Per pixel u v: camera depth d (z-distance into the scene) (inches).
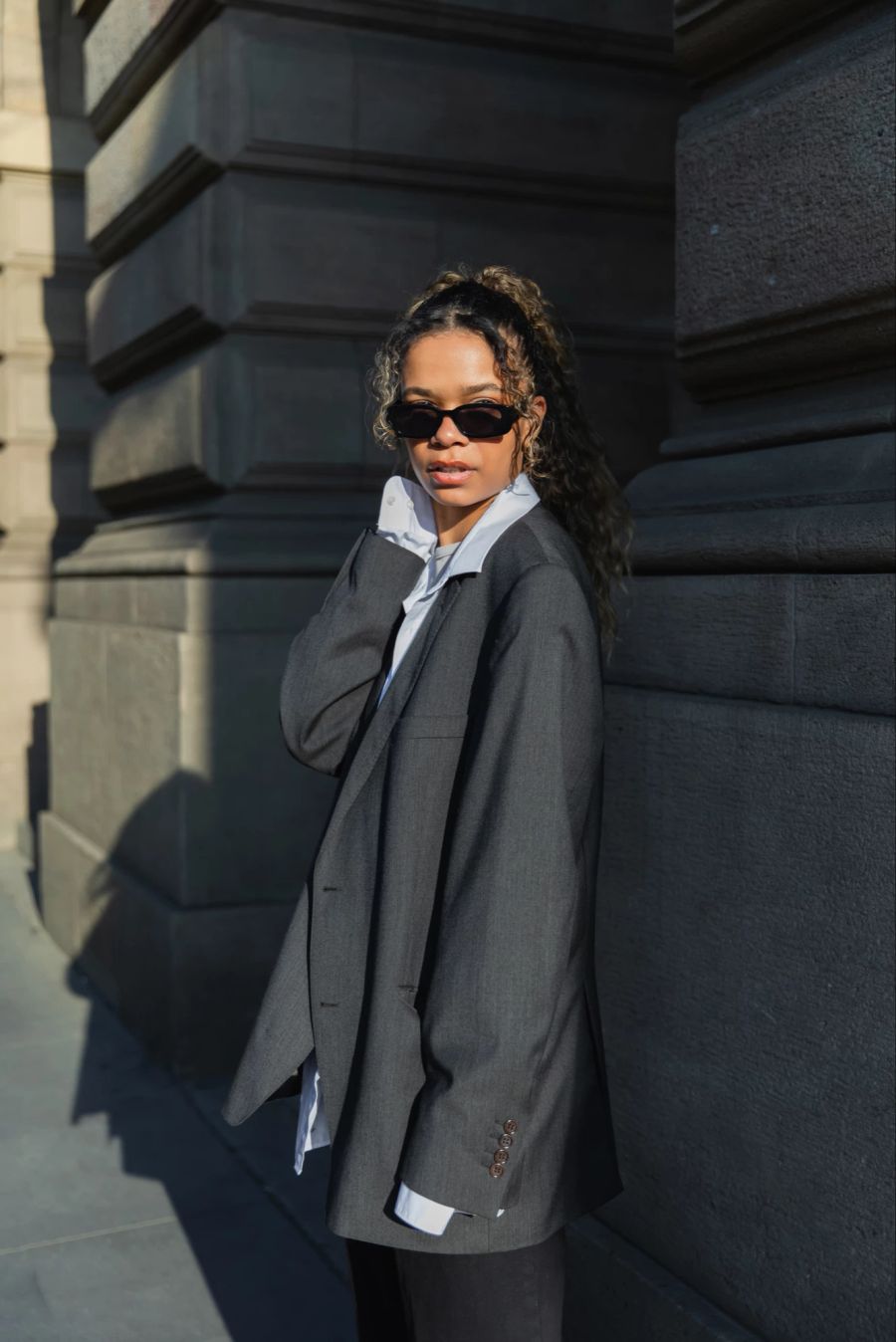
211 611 171.0
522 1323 67.3
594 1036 73.2
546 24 181.2
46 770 324.2
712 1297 91.1
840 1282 79.8
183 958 168.4
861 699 78.9
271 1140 153.2
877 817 76.4
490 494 71.7
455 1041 61.9
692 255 101.1
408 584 77.1
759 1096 86.0
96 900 203.9
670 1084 94.4
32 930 238.8
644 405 192.9
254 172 173.9
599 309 190.1
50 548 330.6
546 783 62.8
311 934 70.4
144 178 190.5
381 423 77.2
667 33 187.2
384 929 66.2
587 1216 104.1
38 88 318.7
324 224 175.6
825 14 89.1
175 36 180.4
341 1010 68.9
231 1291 121.1
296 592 173.9
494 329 69.7
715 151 98.0
